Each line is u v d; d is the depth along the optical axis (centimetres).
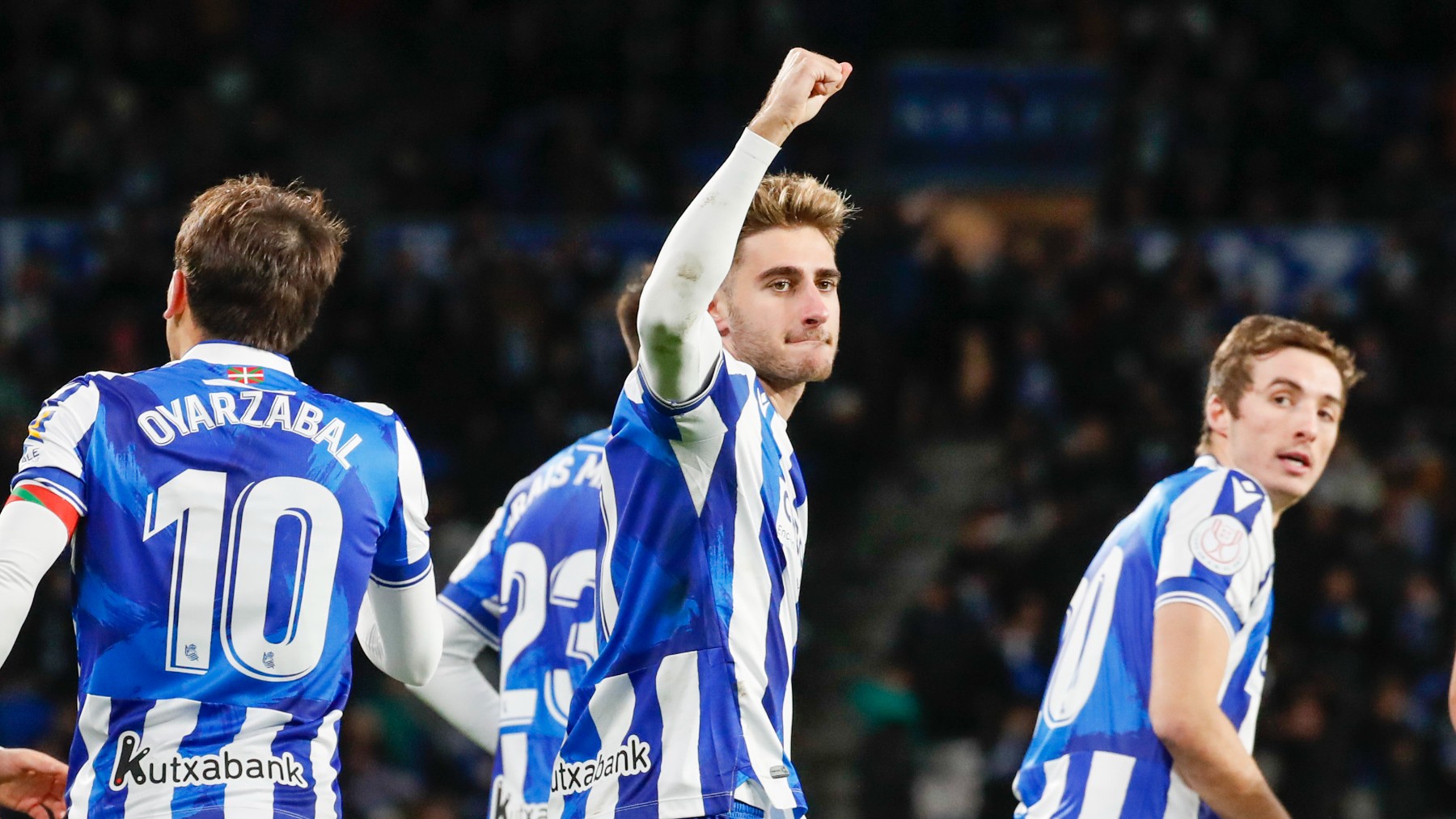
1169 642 1204
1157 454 4503
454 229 5562
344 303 5047
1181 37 6119
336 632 1049
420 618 1141
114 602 999
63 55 6144
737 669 1059
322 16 6662
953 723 3881
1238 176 5834
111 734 990
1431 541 4300
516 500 1523
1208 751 1173
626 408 1103
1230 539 1231
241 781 988
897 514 4766
